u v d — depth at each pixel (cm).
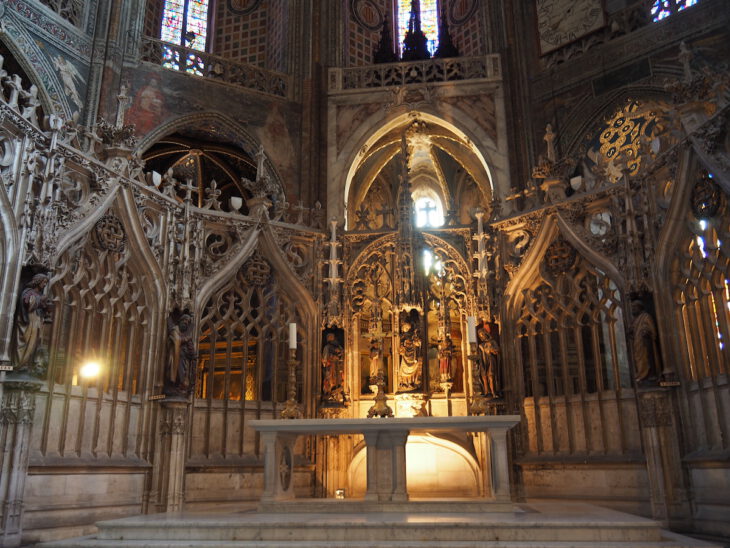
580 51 2131
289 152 2173
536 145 2130
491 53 2259
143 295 1495
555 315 1608
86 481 1273
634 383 1454
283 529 965
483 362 1622
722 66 1806
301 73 2270
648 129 1927
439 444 1582
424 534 952
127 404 1416
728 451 1177
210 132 2152
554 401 1580
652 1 2025
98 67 1914
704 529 1220
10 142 1177
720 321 1212
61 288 1284
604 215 1969
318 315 1762
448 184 2830
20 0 1741
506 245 1719
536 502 1451
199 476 1519
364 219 1909
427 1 2892
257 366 1673
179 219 1595
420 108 2194
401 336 1734
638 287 1386
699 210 1260
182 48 2109
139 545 932
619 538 944
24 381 1096
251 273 1700
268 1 2605
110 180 1405
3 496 1066
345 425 1173
